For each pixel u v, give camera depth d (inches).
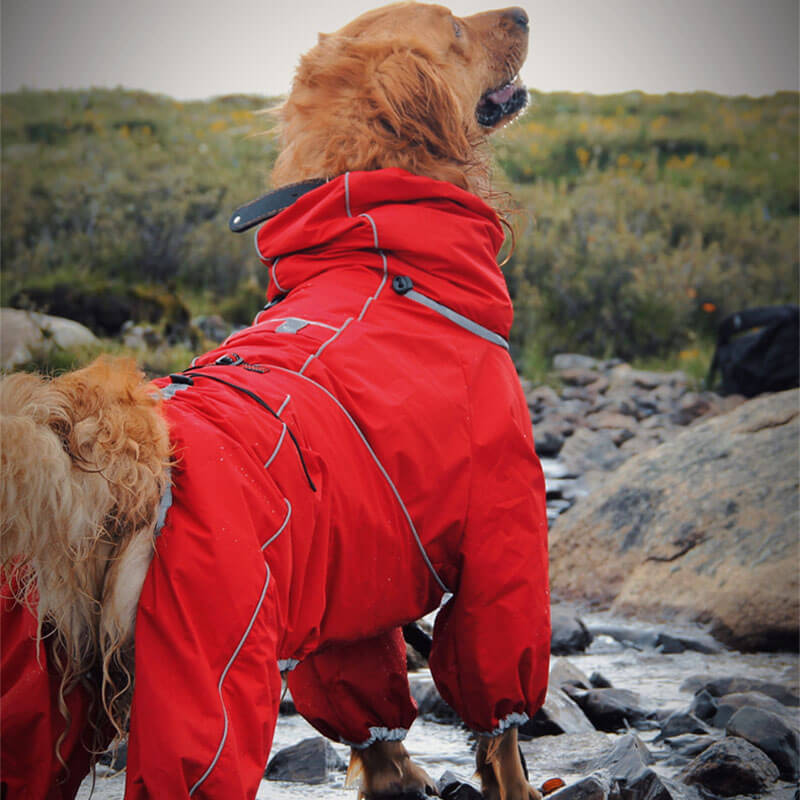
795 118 950.4
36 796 64.1
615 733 134.6
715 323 548.4
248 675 68.2
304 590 78.0
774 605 173.8
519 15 123.7
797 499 197.9
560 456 340.8
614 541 209.6
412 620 95.3
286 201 104.0
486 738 102.0
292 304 96.3
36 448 63.9
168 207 635.5
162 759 62.8
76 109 936.3
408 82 103.9
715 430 231.5
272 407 79.7
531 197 667.4
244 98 1065.5
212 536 68.5
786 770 118.3
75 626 65.9
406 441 87.6
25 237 616.1
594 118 951.0
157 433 69.7
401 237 97.5
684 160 844.6
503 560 93.3
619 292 543.2
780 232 665.6
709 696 137.3
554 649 174.1
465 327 98.7
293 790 112.4
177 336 437.1
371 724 104.0
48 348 352.2
